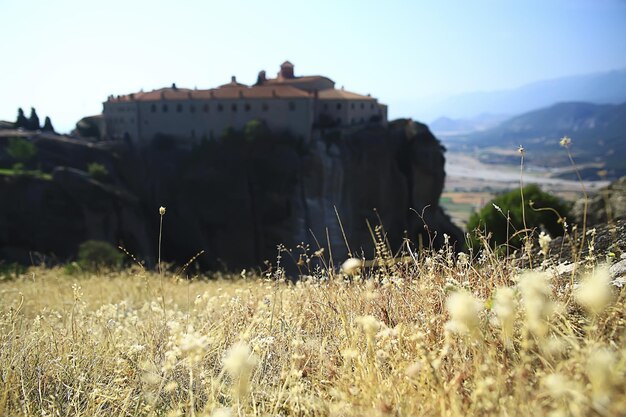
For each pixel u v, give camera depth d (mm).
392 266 4059
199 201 70750
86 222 60812
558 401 1665
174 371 3029
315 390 2658
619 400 1418
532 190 19594
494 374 2016
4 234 56281
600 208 16094
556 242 4316
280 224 68375
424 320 2902
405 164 78500
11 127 84750
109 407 2801
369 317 2264
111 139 85438
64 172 60875
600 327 2295
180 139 82375
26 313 5887
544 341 2061
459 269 3688
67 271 17000
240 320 3844
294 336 3264
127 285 9516
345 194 73562
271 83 92688
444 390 1943
